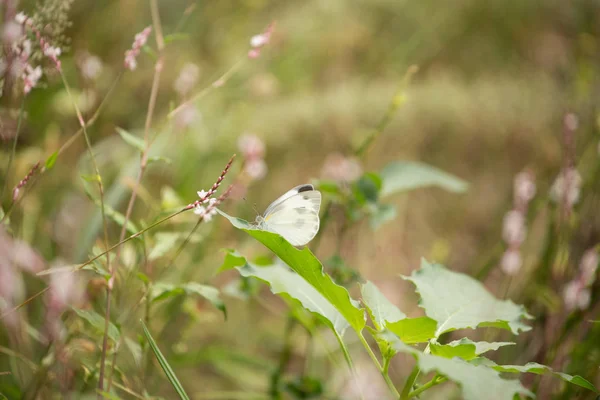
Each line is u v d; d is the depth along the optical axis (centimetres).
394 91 222
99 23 198
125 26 206
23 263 159
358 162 171
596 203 169
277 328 183
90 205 170
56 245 170
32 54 156
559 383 163
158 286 158
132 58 158
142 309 165
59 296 154
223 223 178
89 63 163
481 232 227
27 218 169
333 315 156
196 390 175
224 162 187
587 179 171
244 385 175
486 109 221
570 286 163
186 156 183
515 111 221
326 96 216
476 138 231
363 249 201
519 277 175
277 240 153
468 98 222
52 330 157
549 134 216
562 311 164
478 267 181
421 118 219
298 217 160
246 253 178
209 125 190
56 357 157
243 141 166
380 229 210
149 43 210
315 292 157
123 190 170
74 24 189
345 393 172
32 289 167
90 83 164
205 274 177
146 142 158
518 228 166
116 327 156
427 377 172
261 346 180
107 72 187
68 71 176
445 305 155
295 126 207
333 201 169
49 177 176
